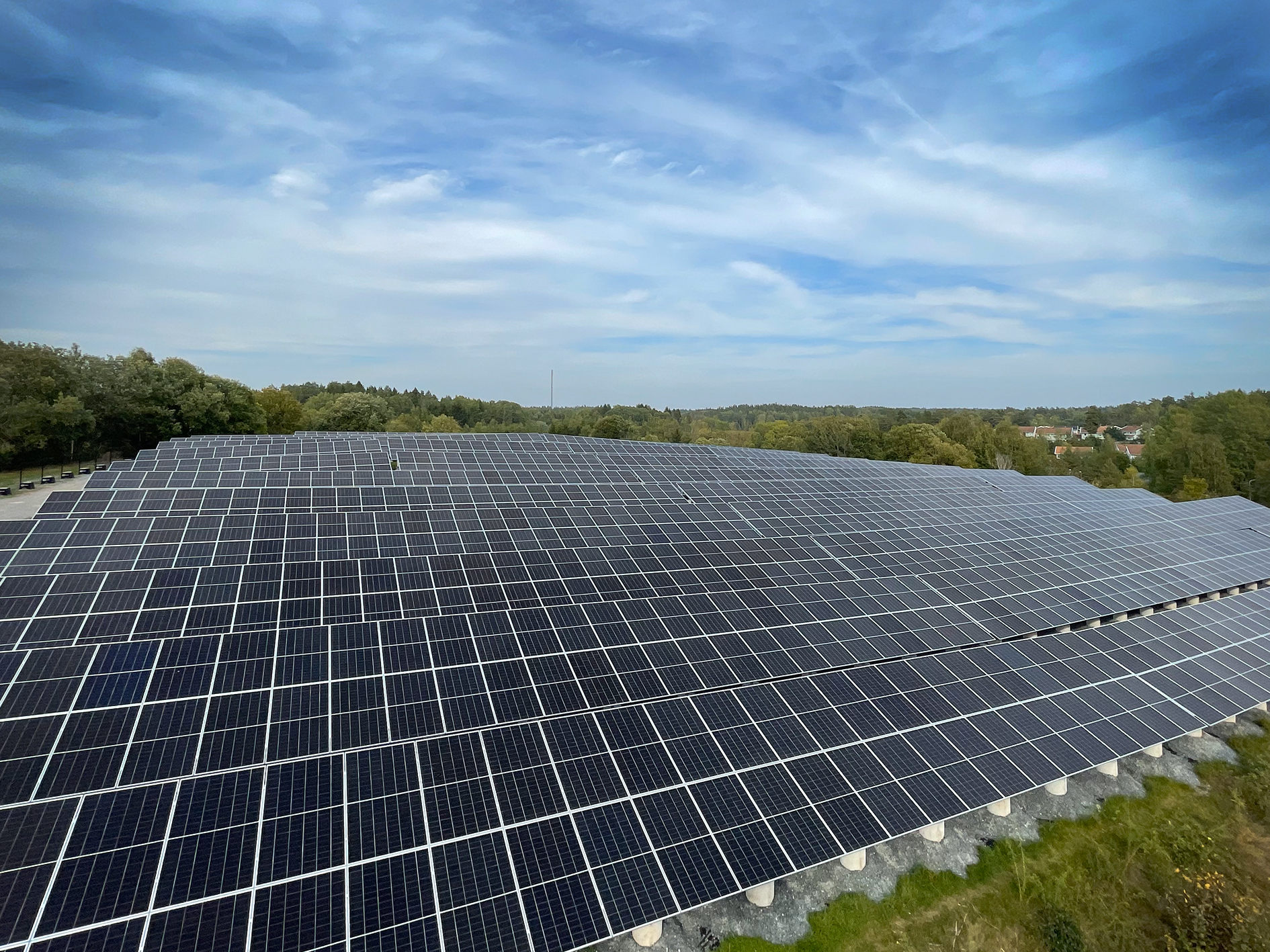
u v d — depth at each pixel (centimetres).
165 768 1503
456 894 1338
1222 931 1758
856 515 4519
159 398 8656
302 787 1510
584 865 1457
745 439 16300
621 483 4894
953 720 2223
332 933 1221
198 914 1204
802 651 2503
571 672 2134
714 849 1567
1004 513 5225
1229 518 5928
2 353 7212
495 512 3559
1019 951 1714
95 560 2566
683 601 2742
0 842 1250
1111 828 2205
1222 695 2728
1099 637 3052
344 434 6194
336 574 2592
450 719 1827
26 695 1642
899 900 1850
